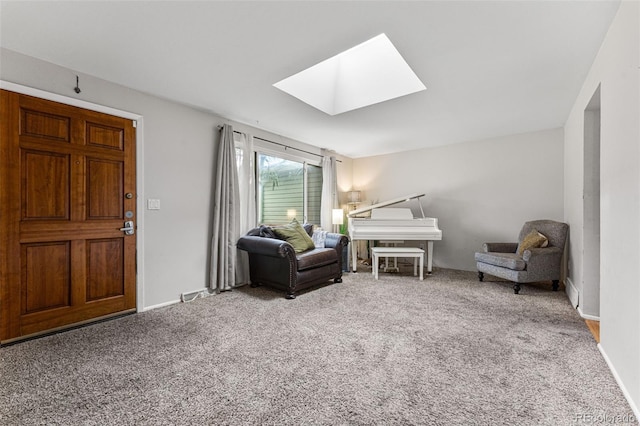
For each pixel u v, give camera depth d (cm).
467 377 173
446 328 245
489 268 387
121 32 197
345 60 316
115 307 273
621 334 164
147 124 295
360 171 607
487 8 171
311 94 322
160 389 162
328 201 530
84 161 255
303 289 366
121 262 278
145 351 205
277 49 217
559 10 172
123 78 263
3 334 215
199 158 341
